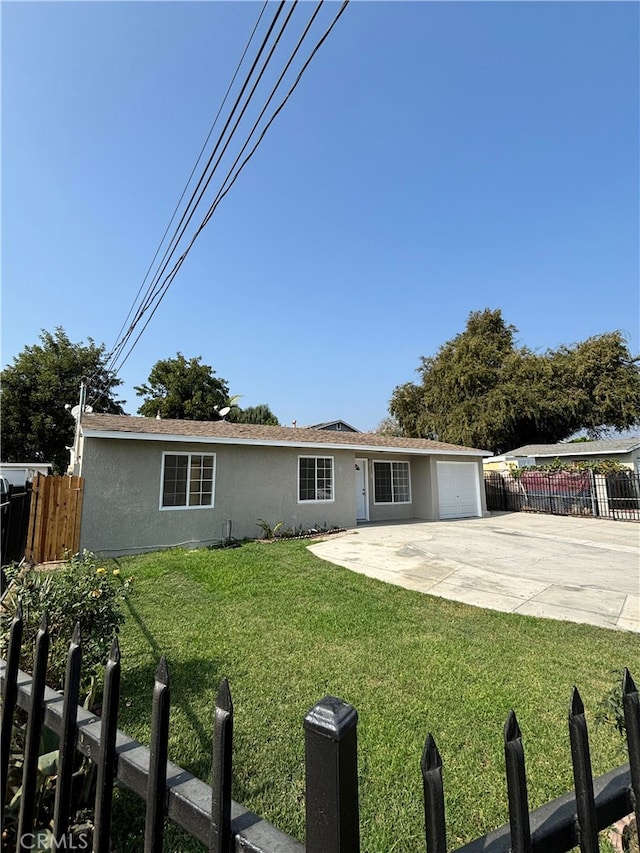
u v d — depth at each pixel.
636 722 0.88
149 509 9.86
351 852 0.69
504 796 2.26
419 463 16.56
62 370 22.55
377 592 6.11
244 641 4.29
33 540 8.37
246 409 30.80
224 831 0.79
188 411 27.38
